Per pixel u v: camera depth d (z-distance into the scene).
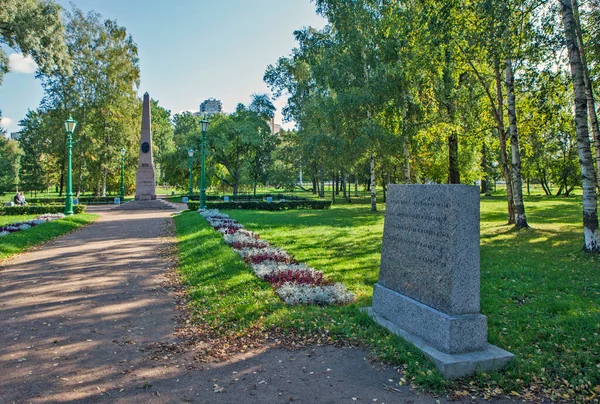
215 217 20.19
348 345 5.04
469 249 4.54
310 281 7.78
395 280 5.59
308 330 5.46
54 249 13.15
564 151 35.16
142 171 38.19
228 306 6.67
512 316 5.96
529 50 12.20
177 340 5.49
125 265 10.54
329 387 4.07
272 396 3.91
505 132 18.64
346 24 23.34
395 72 21.84
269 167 46.72
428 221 4.93
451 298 4.46
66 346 5.27
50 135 42.94
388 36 22.30
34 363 4.73
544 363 4.37
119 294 7.84
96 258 11.52
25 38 22.53
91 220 23.06
